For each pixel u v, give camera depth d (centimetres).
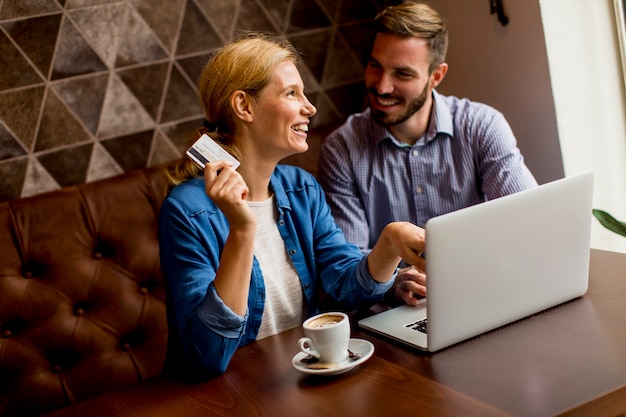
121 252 196
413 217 194
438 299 117
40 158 203
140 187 200
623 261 151
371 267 146
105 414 119
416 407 102
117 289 195
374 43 184
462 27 227
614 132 212
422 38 179
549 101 206
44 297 188
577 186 128
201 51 220
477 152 190
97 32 207
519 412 97
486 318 124
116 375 193
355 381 114
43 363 188
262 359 129
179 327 132
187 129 220
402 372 115
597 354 111
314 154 221
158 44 214
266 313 153
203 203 144
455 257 117
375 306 150
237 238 126
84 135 207
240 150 150
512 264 124
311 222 163
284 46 152
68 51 204
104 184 198
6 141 199
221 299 125
